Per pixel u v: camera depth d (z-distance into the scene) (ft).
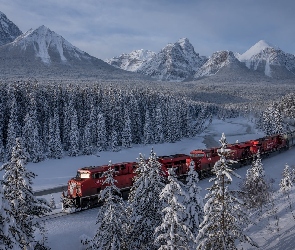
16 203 67.26
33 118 278.67
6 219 50.67
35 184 190.39
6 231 50.11
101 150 305.94
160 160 144.97
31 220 72.69
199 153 163.22
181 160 153.48
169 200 63.57
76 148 286.46
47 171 230.89
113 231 74.59
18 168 70.23
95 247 82.79
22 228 68.49
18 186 69.67
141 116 382.63
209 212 62.08
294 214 97.71
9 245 50.03
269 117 351.67
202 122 522.88
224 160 61.31
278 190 131.95
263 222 98.17
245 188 120.16
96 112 329.52
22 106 300.20
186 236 64.23
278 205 109.09
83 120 327.88
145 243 77.97
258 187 116.88
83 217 112.06
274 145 228.02
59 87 335.47
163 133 369.91
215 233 62.13
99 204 125.39
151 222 77.61
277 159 215.10
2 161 253.24
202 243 62.28
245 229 96.07
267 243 84.48
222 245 60.90
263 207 111.14
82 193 119.14
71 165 255.70
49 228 101.55
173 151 328.70
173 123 373.40
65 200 118.01
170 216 63.16
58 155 274.77
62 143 308.19
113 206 75.82
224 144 62.44
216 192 61.87
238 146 192.75
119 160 283.79
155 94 428.15
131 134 336.70
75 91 341.00
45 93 324.19
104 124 311.27
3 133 284.61
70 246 95.09
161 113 373.61
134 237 78.89
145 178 79.15
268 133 342.23
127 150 318.04
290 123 404.98
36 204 72.79
